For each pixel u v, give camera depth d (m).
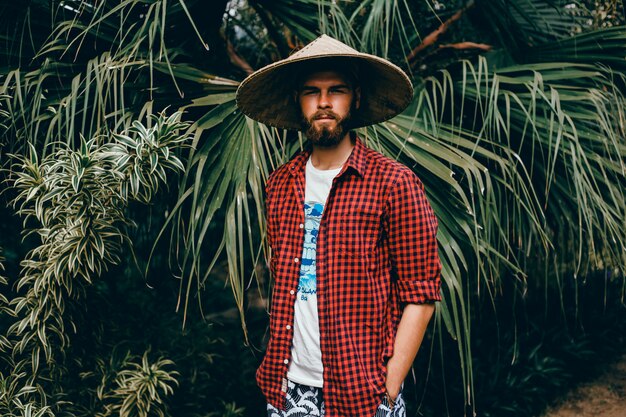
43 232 1.94
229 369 3.08
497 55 2.87
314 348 1.45
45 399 2.04
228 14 2.84
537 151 2.43
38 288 1.91
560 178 2.43
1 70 2.35
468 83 2.55
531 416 3.00
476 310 3.51
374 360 1.41
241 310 1.95
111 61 2.17
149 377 2.17
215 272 4.62
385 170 1.42
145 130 1.84
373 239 1.41
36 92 2.18
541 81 2.26
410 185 1.41
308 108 1.44
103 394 2.24
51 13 2.35
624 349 3.54
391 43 2.94
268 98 1.64
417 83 2.66
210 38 2.68
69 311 2.09
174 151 2.26
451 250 2.07
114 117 2.33
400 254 1.43
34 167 1.90
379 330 1.42
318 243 1.44
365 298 1.40
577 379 3.28
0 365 2.21
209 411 2.75
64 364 2.14
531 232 2.49
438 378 3.04
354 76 1.50
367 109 1.66
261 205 2.02
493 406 2.92
